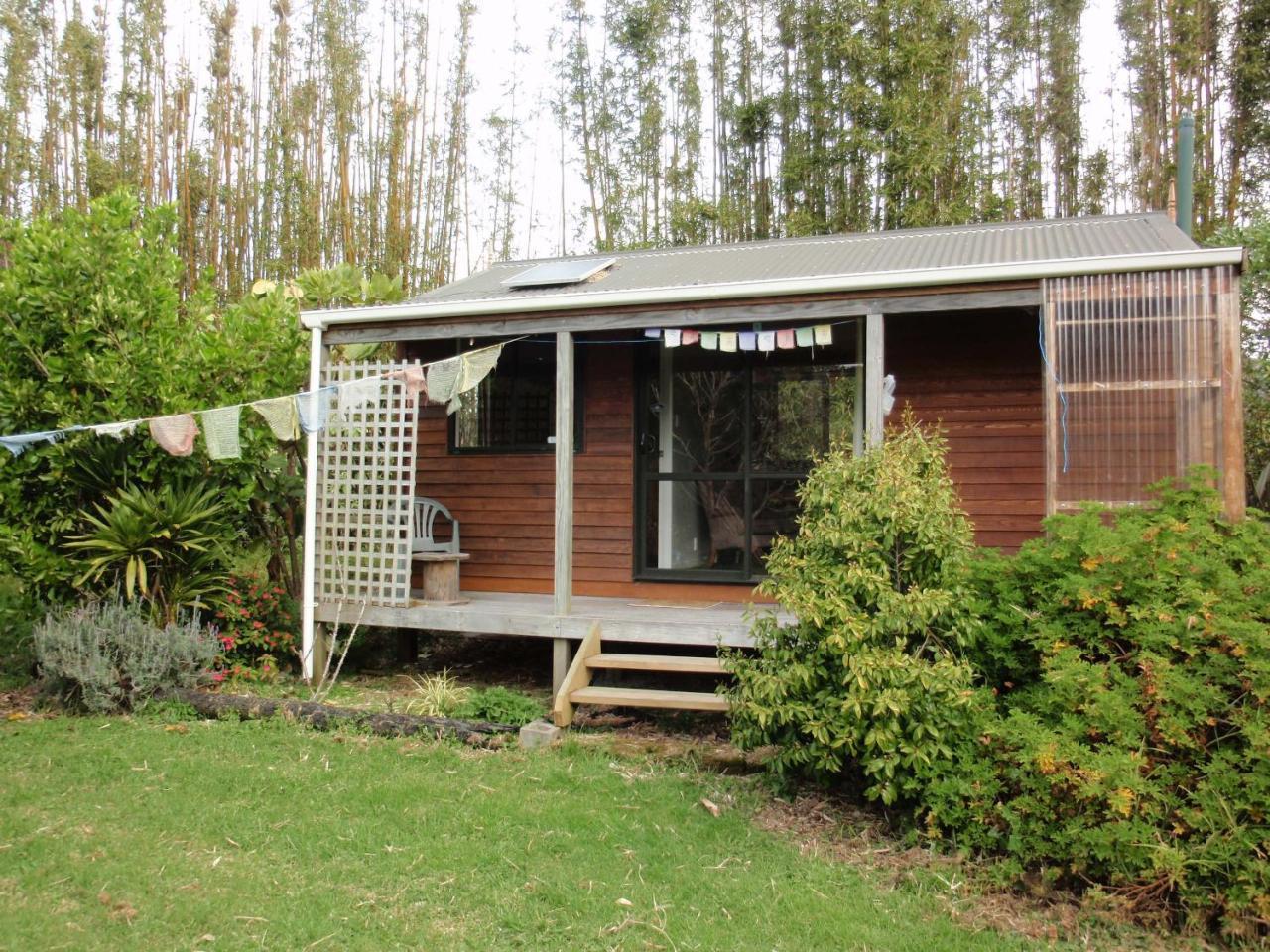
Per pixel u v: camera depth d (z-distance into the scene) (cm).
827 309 604
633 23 1833
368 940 344
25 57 1789
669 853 418
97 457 701
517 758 547
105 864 400
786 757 453
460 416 855
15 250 725
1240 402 512
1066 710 400
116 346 722
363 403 730
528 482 827
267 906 368
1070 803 374
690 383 779
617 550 794
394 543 716
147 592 698
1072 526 456
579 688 618
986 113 1627
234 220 1781
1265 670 354
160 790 486
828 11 1669
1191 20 1555
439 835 435
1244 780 352
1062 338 543
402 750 555
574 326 670
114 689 625
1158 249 630
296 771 516
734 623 630
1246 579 396
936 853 409
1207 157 1541
